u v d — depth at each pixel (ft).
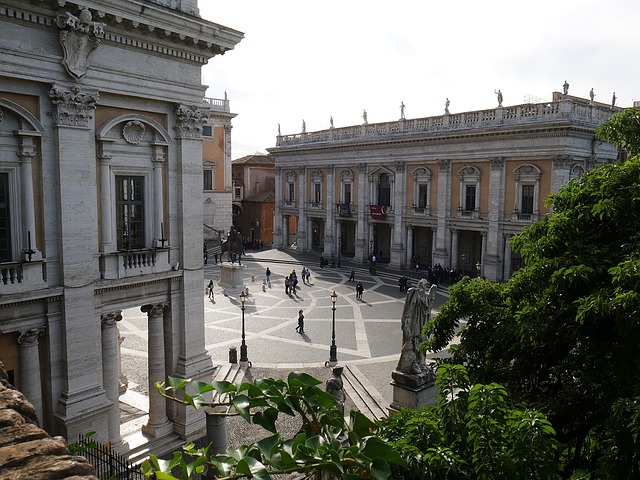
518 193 154.30
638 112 43.29
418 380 67.41
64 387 53.62
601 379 32.40
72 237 52.80
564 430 38.37
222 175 246.06
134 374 87.56
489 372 38.73
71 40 50.16
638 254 31.78
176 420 64.28
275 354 99.14
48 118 51.16
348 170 205.98
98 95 53.67
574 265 33.73
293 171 233.35
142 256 60.23
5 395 16.10
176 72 61.05
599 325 33.58
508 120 153.89
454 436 30.45
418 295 67.97
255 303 139.64
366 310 132.77
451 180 172.45
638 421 25.80
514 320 37.37
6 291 49.11
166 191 63.00
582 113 144.25
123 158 58.34
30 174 50.57
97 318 56.08
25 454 12.46
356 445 12.18
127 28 54.65
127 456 58.90
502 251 159.94
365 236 203.00
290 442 11.92
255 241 263.49
